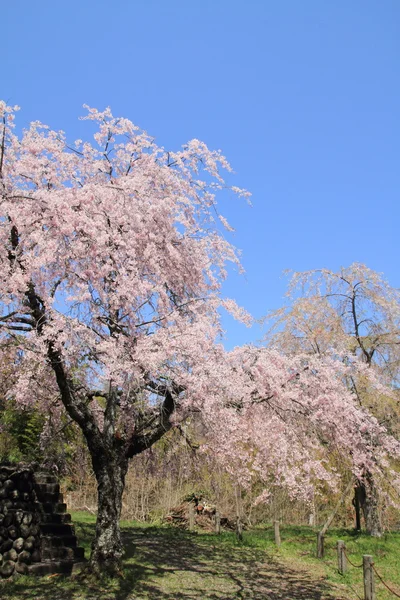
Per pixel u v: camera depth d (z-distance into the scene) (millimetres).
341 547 9984
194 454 10664
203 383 7441
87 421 8164
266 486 15539
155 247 8102
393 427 12859
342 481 14383
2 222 7133
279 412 9273
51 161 7863
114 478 8227
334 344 13734
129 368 7160
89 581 7363
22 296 6879
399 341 14328
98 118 8758
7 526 7684
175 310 8250
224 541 13680
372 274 14977
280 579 9312
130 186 7934
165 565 9812
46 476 9555
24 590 6898
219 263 9555
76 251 7160
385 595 8367
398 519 16641
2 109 7164
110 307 7727
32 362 8055
